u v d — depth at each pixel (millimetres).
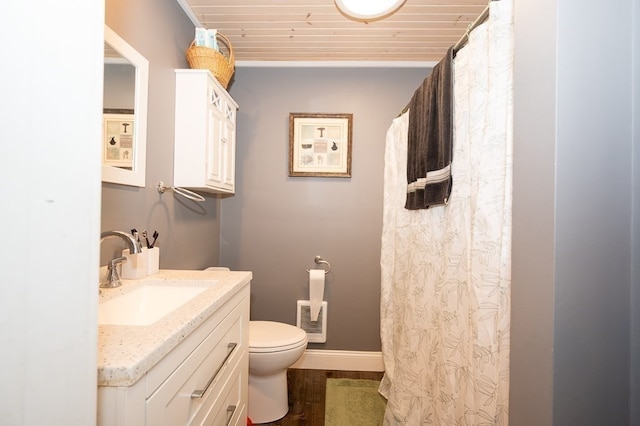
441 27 1748
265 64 2158
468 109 1012
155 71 1282
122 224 1079
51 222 384
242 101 2164
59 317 389
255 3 1551
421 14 1629
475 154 911
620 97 578
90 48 413
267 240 2168
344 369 2139
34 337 374
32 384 375
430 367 1271
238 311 1043
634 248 579
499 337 807
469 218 1002
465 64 1035
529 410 632
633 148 580
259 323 1762
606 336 577
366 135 2160
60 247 390
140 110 1147
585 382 572
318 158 2143
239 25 1741
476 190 890
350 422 1575
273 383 1569
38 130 374
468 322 981
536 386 613
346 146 2135
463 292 1019
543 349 596
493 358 834
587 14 573
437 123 1175
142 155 1163
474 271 888
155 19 1285
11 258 360
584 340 574
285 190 2166
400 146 1717
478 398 855
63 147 392
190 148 1425
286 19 1688
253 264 2170
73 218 400
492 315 840
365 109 2156
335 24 1729
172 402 600
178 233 1535
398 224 1705
